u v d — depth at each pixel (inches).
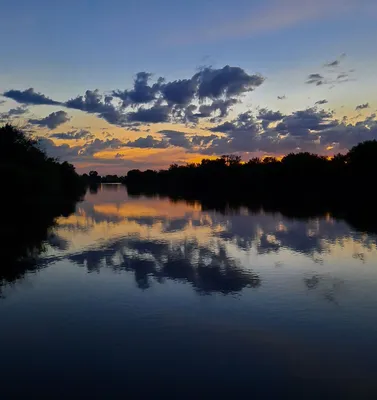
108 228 1320.1
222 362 376.5
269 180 4414.4
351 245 964.0
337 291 591.2
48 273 703.1
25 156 2049.7
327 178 3826.3
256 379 346.6
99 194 4419.3
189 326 460.8
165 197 3614.7
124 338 429.7
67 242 1026.1
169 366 368.8
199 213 1893.5
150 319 484.1
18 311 514.6
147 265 763.4
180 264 770.2
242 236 1123.3
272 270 719.7
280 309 516.1
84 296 573.6
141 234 1175.6
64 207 2283.5
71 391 329.1
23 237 1110.4
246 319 482.9
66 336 436.8
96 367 367.9
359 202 2581.2
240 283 636.7
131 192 4992.6
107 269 732.0
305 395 322.0
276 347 407.5
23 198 1873.8
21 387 335.9
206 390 329.1
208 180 5413.4
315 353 394.9
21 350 405.1
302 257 829.2
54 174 2504.9
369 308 519.2
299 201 2753.4
